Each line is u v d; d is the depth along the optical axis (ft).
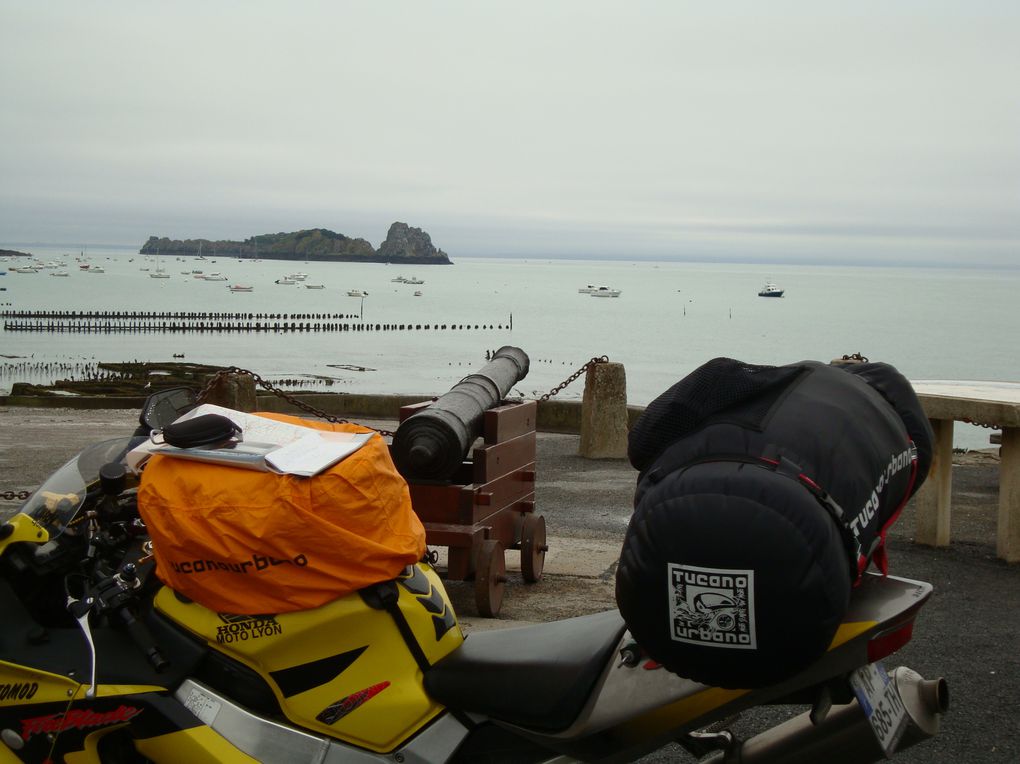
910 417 9.39
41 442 38.58
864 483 7.95
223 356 256.32
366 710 9.44
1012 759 12.87
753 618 7.34
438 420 17.44
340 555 9.21
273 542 9.08
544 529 20.72
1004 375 202.18
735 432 8.07
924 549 23.66
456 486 17.90
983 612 18.89
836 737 9.09
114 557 10.12
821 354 289.12
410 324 438.81
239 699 9.45
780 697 8.39
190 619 9.40
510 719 9.27
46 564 9.70
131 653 9.45
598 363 36.88
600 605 19.02
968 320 560.20
